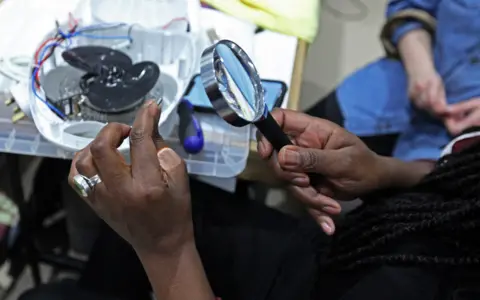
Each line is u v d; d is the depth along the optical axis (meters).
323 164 0.69
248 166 0.80
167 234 0.56
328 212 0.73
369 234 0.64
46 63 0.77
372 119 1.22
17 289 1.28
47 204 1.12
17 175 0.97
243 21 0.93
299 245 0.88
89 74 0.74
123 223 0.55
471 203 0.55
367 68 1.29
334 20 1.96
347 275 0.67
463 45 1.10
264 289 0.83
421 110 1.17
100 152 0.51
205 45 0.87
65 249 1.24
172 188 0.53
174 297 0.60
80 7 0.90
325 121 0.73
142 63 0.76
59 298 0.78
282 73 0.86
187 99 0.78
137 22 0.88
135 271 0.88
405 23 1.24
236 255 0.86
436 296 0.58
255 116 0.59
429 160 1.08
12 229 0.98
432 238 0.58
